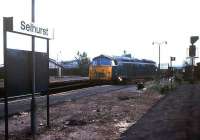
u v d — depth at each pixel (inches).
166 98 965.8
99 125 560.1
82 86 1750.7
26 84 466.0
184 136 398.0
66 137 470.6
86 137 471.5
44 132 501.0
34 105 484.4
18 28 426.9
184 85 1588.3
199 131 420.5
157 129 452.4
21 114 691.4
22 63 454.0
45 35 503.5
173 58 1708.9
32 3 502.9
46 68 521.3
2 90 1069.8
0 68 1146.7
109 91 1413.6
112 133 497.0
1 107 814.5
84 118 628.1
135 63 2203.5
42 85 510.9
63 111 726.5
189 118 522.9
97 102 922.7
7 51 419.8
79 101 956.0
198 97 904.9
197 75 2017.7
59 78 2977.4
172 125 468.8
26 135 483.5
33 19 502.6
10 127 544.4
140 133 442.3
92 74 1952.5
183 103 769.6
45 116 650.2
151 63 2559.1
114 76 1929.1
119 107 804.0
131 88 1643.7
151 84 1648.6
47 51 524.7
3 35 418.0
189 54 1175.6
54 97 1110.4
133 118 633.6
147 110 711.7
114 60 1941.4
